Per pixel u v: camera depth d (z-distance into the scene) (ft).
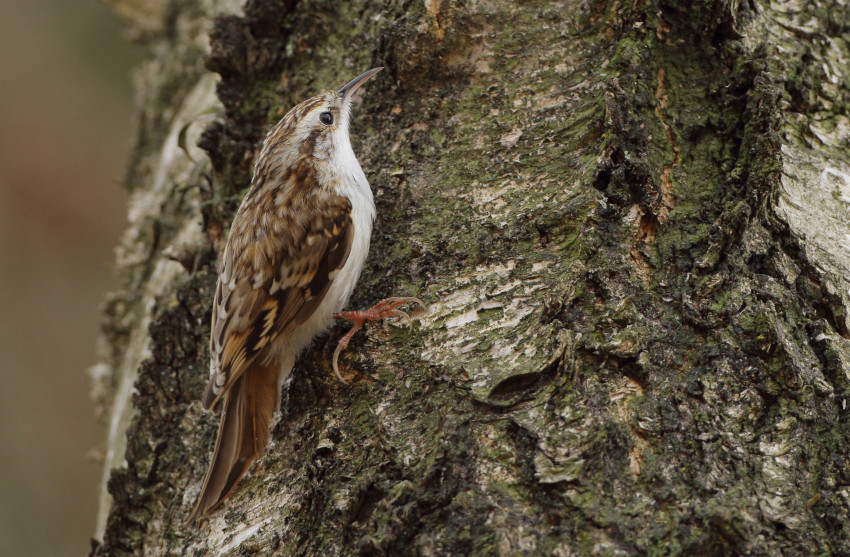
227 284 11.14
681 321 10.98
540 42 11.10
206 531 11.05
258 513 11.02
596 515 10.91
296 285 11.10
